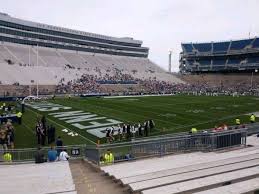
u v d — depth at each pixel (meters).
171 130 27.03
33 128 26.92
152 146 14.74
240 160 11.43
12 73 70.00
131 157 14.34
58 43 105.31
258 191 7.75
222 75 108.12
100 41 118.19
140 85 86.62
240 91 81.69
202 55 116.81
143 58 132.62
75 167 12.98
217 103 51.47
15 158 15.58
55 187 8.62
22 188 8.66
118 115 35.56
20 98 55.16
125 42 126.75
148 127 26.66
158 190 7.81
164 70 122.94
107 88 77.88
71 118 32.78
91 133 25.16
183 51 122.81
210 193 7.47
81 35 111.81
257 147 15.89
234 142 16.17
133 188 8.22
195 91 82.81
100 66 100.31
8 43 90.00
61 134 24.72
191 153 14.91
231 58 111.88
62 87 69.94
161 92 78.62
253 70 105.00
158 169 10.62
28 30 96.12
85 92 69.75
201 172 9.66
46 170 11.41
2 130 20.91
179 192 7.68
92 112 37.84
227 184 8.52
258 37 104.38
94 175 10.67
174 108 43.31
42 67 79.81
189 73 119.06
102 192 8.52
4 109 37.72
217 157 12.59
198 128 28.03
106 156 13.52
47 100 54.72
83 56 106.50
